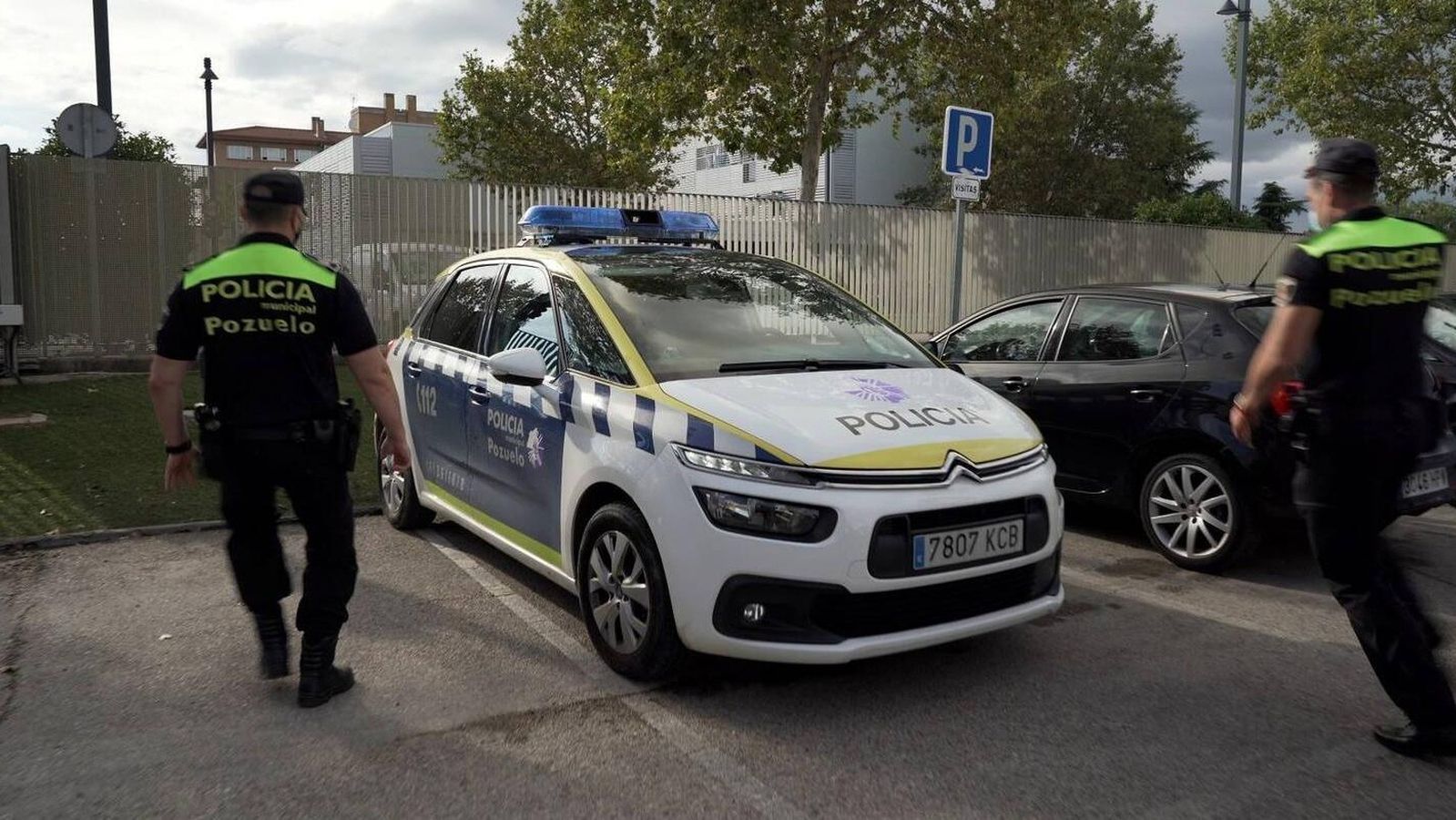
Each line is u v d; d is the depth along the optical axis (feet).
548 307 15.87
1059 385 20.27
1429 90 70.44
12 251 36.68
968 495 12.20
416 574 17.60
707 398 12.87
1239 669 13.78
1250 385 11.43
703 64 51.96
